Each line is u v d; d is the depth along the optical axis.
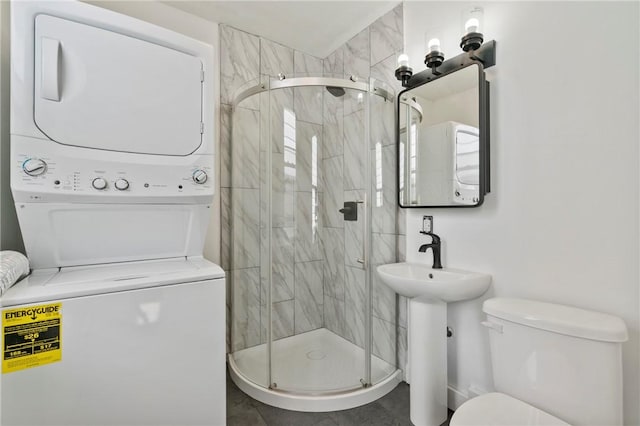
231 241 2.29
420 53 1.92
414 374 1.63
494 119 1.53
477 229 1.61
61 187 1.18
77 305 1.03
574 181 1.27
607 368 1.01
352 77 1.96
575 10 1.26
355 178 2.00
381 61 2.20
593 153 1.22
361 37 2.36
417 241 1.93
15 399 0.94
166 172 1.41
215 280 1.30
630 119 1.13
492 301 1.34
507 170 1.49
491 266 1.56
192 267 1.38
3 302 0.92
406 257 2.01
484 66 1.55
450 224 1.74
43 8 1.16
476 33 1.48
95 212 1.32
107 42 1.28
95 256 1.37
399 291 1.64
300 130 2.00
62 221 1.26
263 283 1.98
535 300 1.38
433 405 1.59
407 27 2.01
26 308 0.96
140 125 1.35
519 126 1.44
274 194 1.97
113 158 1.29
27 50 1.13
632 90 1.13
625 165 1.15
